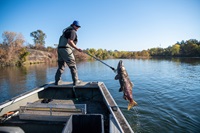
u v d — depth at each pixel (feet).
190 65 96.94
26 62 133.59
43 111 9.24
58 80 14.40
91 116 6.95
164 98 29.04
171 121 19.85
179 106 24.81
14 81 54.03
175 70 71.61
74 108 9.01
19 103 11.19
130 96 10.38
